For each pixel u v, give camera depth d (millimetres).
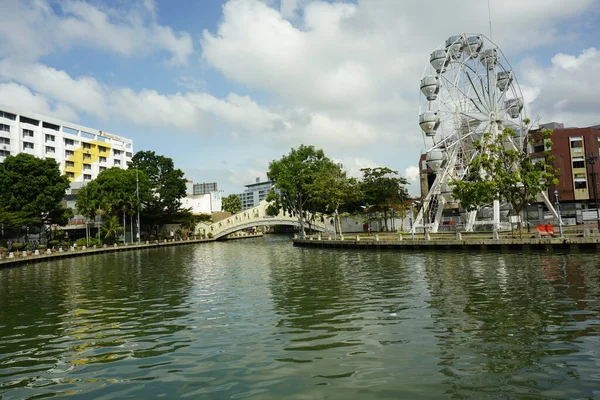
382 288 21766
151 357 11797
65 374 10773
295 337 13172
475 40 55500
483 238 42781
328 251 53000
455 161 57469
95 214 74000
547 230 40500
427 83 54812
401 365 10383
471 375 9602
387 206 78000
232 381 9789
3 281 33000
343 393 8906
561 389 8742
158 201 92062
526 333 12570
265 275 29906
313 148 80625
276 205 84188
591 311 14836
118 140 125188
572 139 73062
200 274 32406
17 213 59562
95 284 28906
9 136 89125
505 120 57219
